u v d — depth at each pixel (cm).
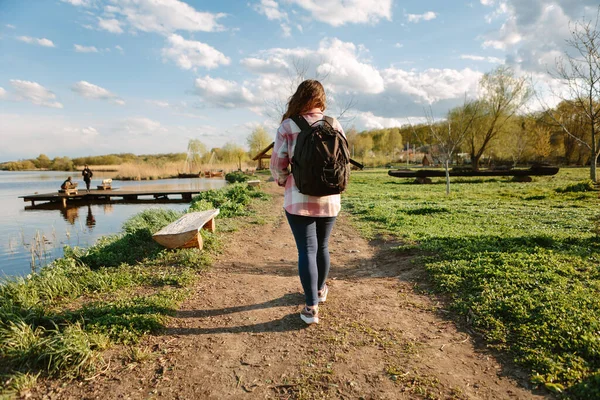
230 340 284
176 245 532
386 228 782
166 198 2658
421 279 417
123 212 1928
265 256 582
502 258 428
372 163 7388
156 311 322
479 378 228
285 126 284
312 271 297
